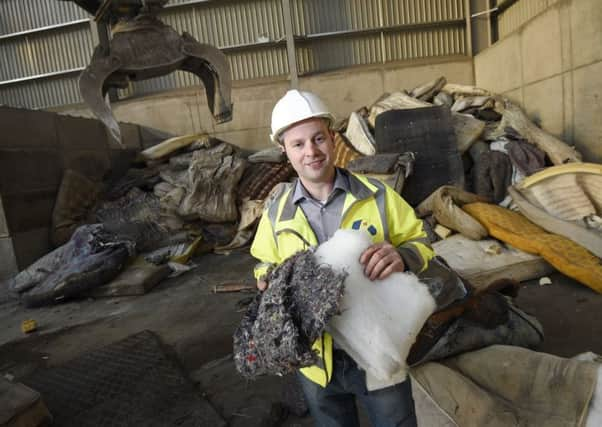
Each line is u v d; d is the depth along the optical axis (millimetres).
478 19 6535
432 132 4484
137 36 3451
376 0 6562
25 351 2707
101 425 1794
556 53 4578
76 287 3525
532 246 2969
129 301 3498
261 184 5281
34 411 1647
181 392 1986
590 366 1325
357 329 785
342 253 823
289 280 825
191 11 6652
